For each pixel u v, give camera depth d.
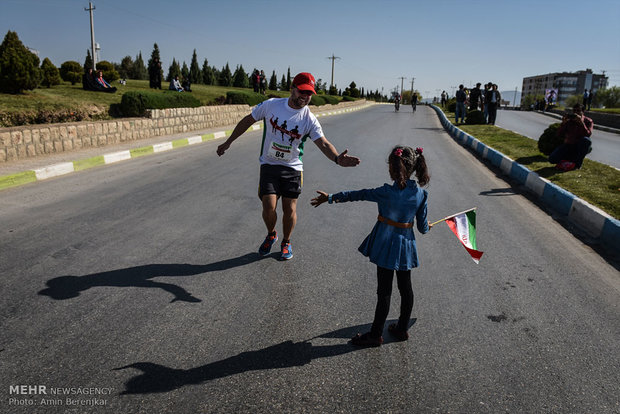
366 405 2.43
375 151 12.59
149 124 13.54
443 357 2.92
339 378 2.66
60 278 3.84
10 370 2.59
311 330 3.18
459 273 4.29
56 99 14.24
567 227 5.95
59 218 5.52
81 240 4.78
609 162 11.27
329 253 4.68
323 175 8.88
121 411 2.30
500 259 4.69
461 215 3.46
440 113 33.72
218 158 10.42
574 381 2.72
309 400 2.45
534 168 8.79
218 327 3.16
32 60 13.95
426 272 4.28
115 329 3.08
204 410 2.34
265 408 2.38
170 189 7.25
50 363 2.68
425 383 2.64
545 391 2.61
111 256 4.38
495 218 6.23
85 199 6.48
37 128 9.25
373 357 2.88
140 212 5.91
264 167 4.31
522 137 14.66
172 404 2.38
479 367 2.82
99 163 9.35
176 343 2.94
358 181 8.42
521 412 2.43
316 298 3.66
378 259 2.92
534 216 6.43
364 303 3.61
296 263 4.38
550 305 3.70
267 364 2.76
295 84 3.91
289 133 4.08
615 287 4.11
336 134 17.05
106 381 2.54
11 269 3.98
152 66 24.45
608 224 5.33
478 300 3.74
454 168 10.25
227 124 19.22
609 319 3.51
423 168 2.98
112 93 18.42
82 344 2.88
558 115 36.94
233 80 53.59
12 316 3.19
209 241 4.91
